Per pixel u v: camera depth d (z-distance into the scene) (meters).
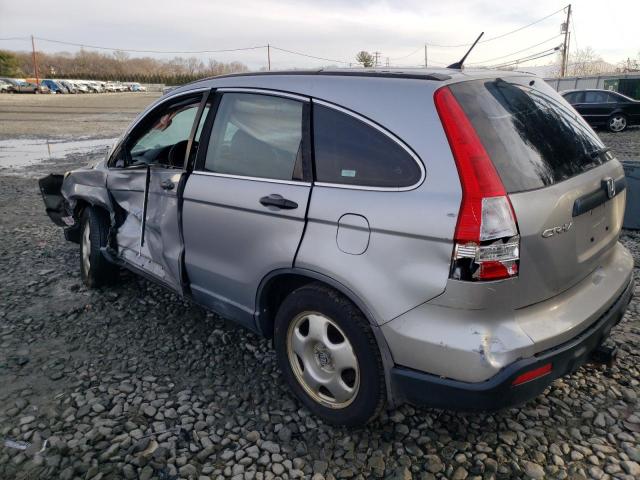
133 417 2.98
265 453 2.70
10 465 2.62
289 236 2.75
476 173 2.22
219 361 3.56
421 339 2.31
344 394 2.72
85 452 2.71
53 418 2.97
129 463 2.63
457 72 2.69
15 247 6.03
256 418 2.97
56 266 5.38
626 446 2.68
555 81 34.38
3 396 3.18
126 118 28.73
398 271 2.36
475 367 2.21
